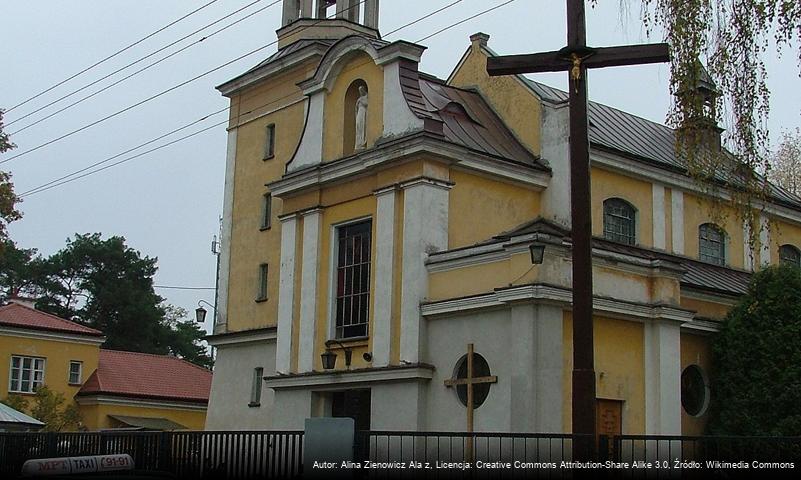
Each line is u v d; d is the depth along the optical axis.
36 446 21.94
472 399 22.89
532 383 21.53
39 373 45.25
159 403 46.66
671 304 23.97
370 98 27.42
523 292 21.81
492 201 26.83
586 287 14.44
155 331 70.38
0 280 70.31
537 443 14.03
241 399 32.06
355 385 25.61
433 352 24.17
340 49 28.22
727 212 18.56
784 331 24.17
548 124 28.25
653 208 31.14
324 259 27.83
